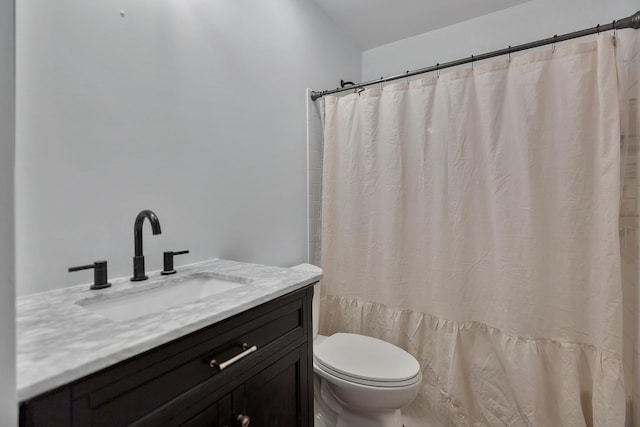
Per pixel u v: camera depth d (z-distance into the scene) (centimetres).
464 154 152
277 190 166
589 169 128
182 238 117
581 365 132
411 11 202
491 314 148
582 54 128
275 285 90
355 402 131
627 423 128
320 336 168
